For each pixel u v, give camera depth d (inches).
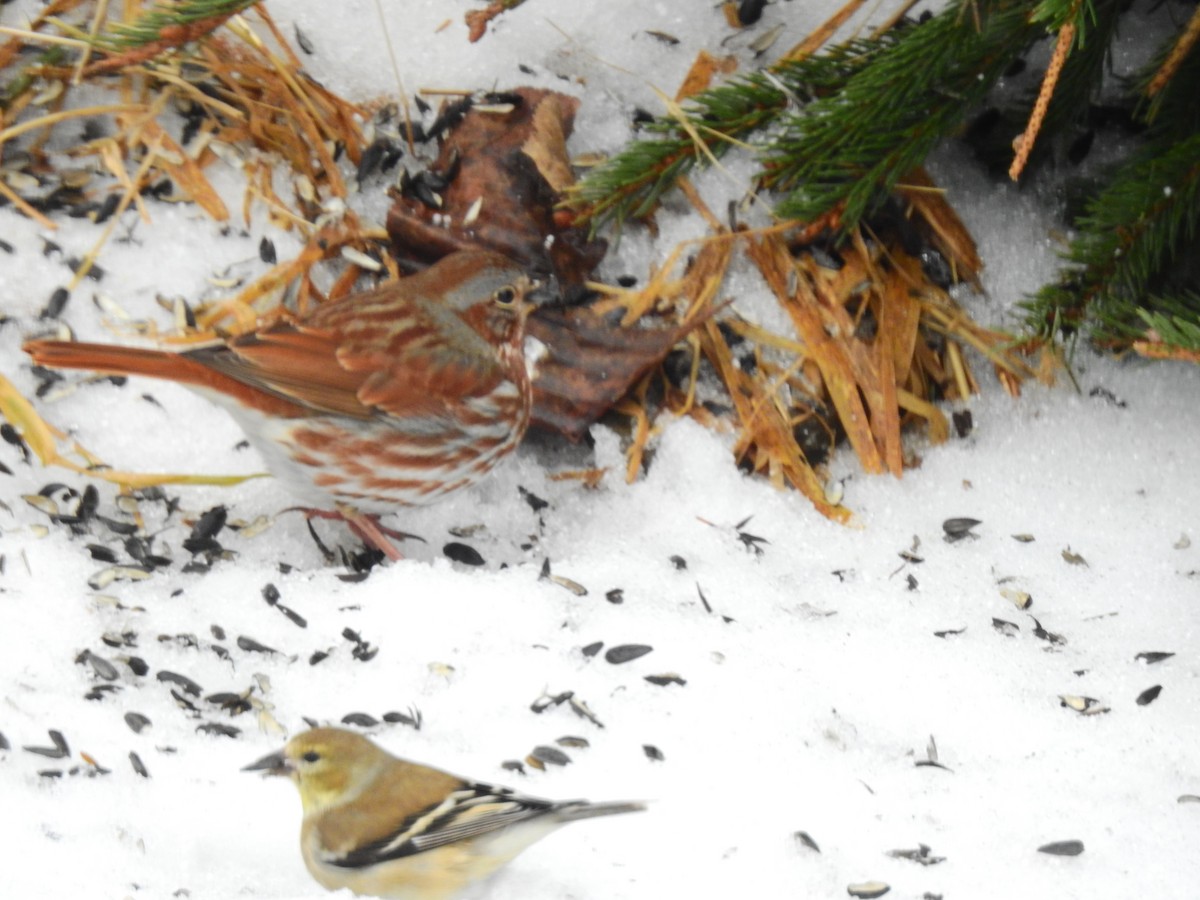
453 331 249.8
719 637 232.2
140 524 251.6
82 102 281.4
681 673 223.8
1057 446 275.1
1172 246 251.6
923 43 249.8
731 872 189.0
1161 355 215.9
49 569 235.0
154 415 263.4
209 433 264.4
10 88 278.5
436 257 275.9
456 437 250.8
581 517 267.0
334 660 224.2
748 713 216.8
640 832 194.2
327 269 280.7
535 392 266.4
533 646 227.6
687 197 284.8
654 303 275.4
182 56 276.4
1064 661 232.8
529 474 272.4
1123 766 211.3
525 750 207.9
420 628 230.8
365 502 253.0
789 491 268.1
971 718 219.8
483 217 274.1
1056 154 293.6
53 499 251.6
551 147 279.4
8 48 279.3
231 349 238.1
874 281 280.1
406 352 245.8
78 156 278.1
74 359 227.3
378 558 262.2
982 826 199.6
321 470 246.7
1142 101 273.6
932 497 268.4
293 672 221.6
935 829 198.8
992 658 232.4
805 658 229.9
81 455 257.3
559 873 186.5
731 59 295.1
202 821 193.6
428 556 261.6
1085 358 282.8
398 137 289.3
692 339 276.1
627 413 273.7
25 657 218.5
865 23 287.6
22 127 271.7
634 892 184.4
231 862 188.2
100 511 252.4
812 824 197.9
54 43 276.1
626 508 266.5
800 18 297.3
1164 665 232.5
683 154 269.6
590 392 266.1
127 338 267.3
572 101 287.1
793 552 257.6
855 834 197.0
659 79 297.4
